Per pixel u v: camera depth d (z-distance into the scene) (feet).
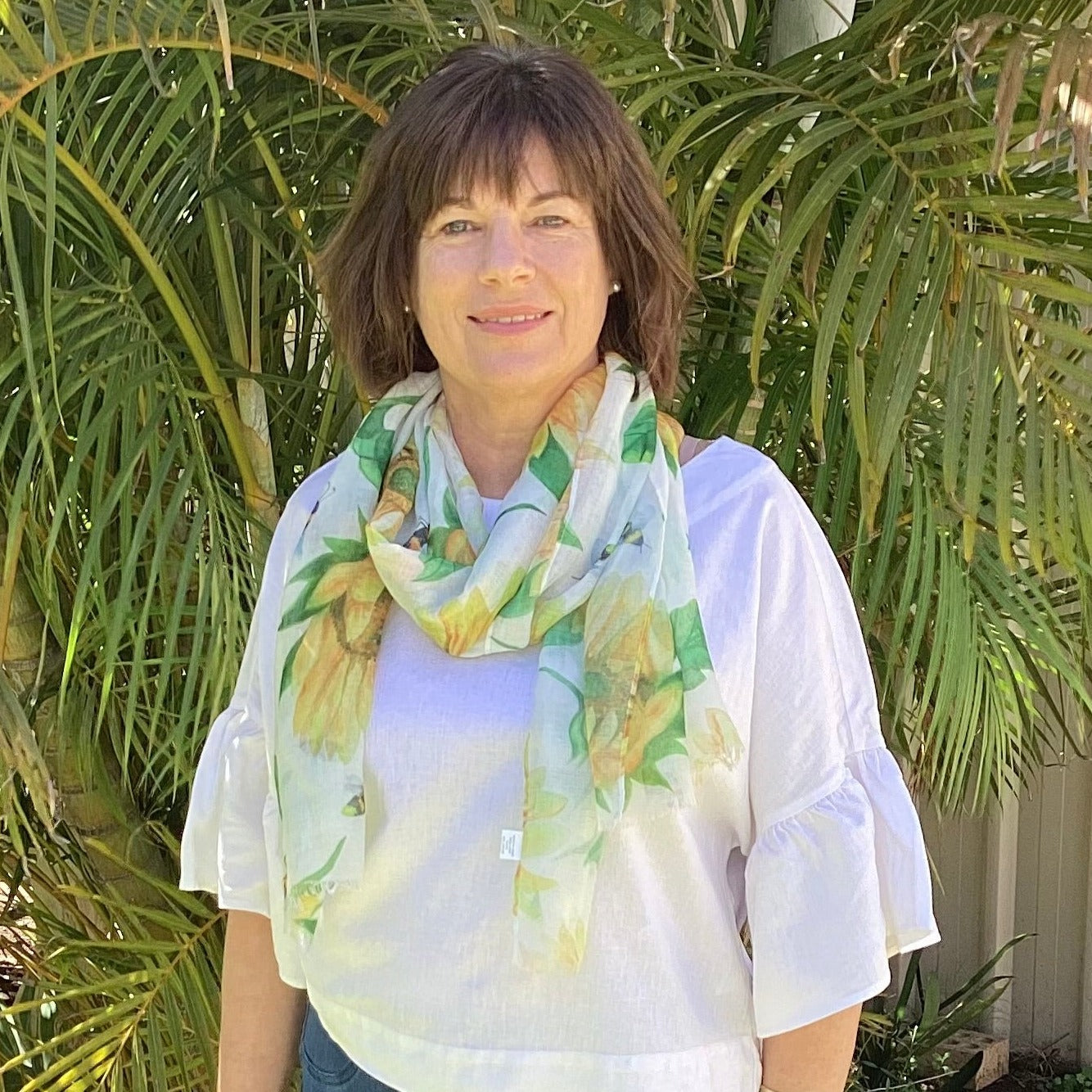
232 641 5.36
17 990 7.85
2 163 4.55
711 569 3.47
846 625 3.60
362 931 3.64
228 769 4.16
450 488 3.79
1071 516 4.47
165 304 5.73
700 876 3.45
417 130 3.61
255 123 5.70
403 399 4.08
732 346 6.61
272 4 5.54
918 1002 10.10
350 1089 3.82
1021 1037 9.87
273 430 6.64
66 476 5.01
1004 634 6.10
